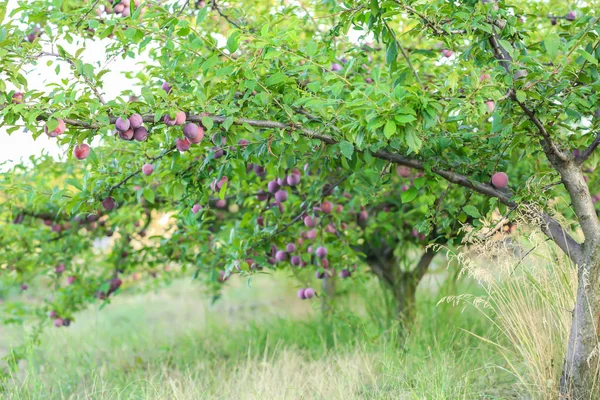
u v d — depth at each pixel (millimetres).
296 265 4258
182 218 4344
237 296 8703
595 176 4141
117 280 5238
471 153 3459
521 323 3365
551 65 3146
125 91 3549
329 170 3803
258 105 3053
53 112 2518
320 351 4754
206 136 3203
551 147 3018
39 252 5266
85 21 3133
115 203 3600
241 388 3984
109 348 5855
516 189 3453
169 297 9062
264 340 5426
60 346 5793
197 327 6547
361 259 5457
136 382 4504
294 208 4398
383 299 5664
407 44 4457
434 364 3918
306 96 3041
